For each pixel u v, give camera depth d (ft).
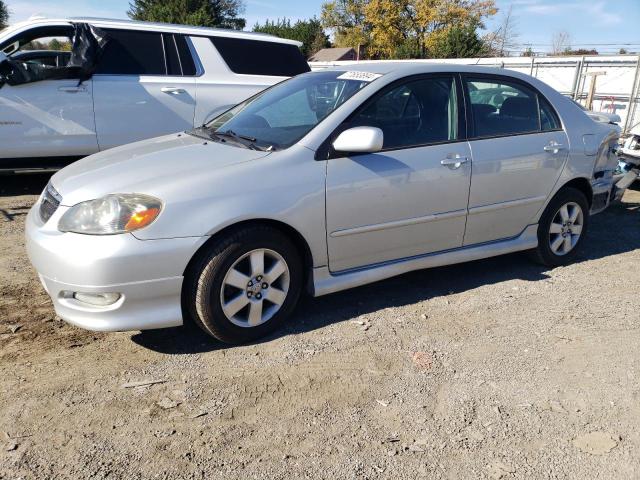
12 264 14.24
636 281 14.55
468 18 138.62
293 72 25.46
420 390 9.41
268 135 11.72
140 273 9.32
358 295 13.21
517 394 9.38
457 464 7.74
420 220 12.31
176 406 8.77
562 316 12.35
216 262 9.87
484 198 13.25
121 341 10.66
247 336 10.62
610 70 35.96
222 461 7.64
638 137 22.11
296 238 10.98
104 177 10.22
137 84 21.68
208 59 23.27
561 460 7.87
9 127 19.83
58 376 9.43
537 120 14.44
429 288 13.76
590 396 9.39
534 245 14.83
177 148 11.63
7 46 20.36
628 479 7.54
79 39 20.75
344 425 8.47
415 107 12.39
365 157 11.40
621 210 22.17
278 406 8.87
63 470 7.36
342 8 158.71
